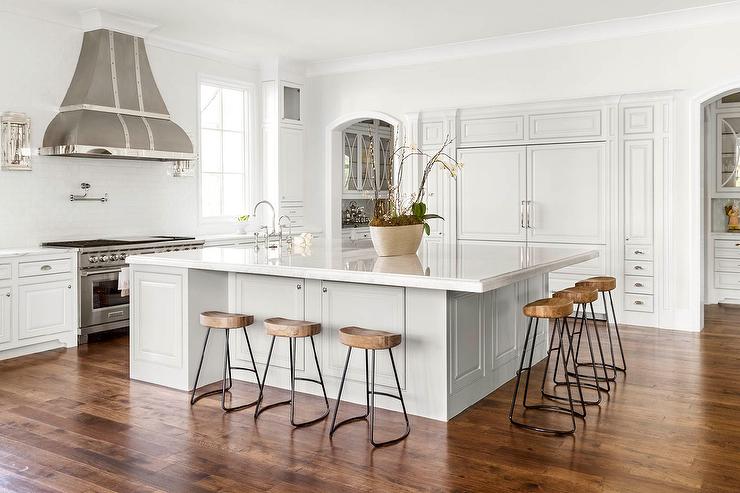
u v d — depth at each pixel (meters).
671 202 6.63
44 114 6.42
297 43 7.81
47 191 6.45
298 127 8.98
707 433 3.64
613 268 6.95
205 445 3.52
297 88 8.96
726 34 6.36
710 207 8.34
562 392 4.46
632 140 6.79
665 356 5.46
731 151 8.22
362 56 8.45
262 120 8.79
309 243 5.66
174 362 4.62
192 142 7.89
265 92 8.72
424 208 4.90
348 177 9.83
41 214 6.40
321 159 9.05
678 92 6.57
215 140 8.38
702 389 4.50
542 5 6.32
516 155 7.46
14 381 4.84
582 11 6.52
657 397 4.32
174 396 4.43
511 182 7.50
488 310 4.42
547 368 4.75
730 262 8.22
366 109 8.60
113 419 3.95
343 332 3.64
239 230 8.37
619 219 6.88
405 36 7.48
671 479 3.04
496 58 7.64
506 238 7.55
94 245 6.20
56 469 3.22
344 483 3.03
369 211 10.76
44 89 6.41
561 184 7.20
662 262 6.71
